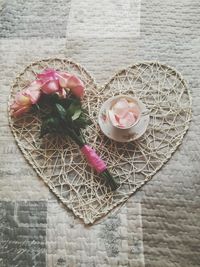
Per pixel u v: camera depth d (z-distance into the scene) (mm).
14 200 633
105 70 733
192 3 797
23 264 593
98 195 629
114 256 586
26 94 675
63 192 634
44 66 750
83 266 583
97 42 766
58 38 775
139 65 732
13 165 662
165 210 610
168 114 682
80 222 611
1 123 700
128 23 782
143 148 657
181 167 639
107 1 811
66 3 816
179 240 590
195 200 613
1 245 604
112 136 660
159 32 768
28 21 800
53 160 659
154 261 581
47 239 603
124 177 638
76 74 734
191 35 761
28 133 686
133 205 618
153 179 633
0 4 825
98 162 632
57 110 652
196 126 671
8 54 766
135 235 597
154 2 802
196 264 577
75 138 651
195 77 715
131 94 706
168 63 732
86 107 695
